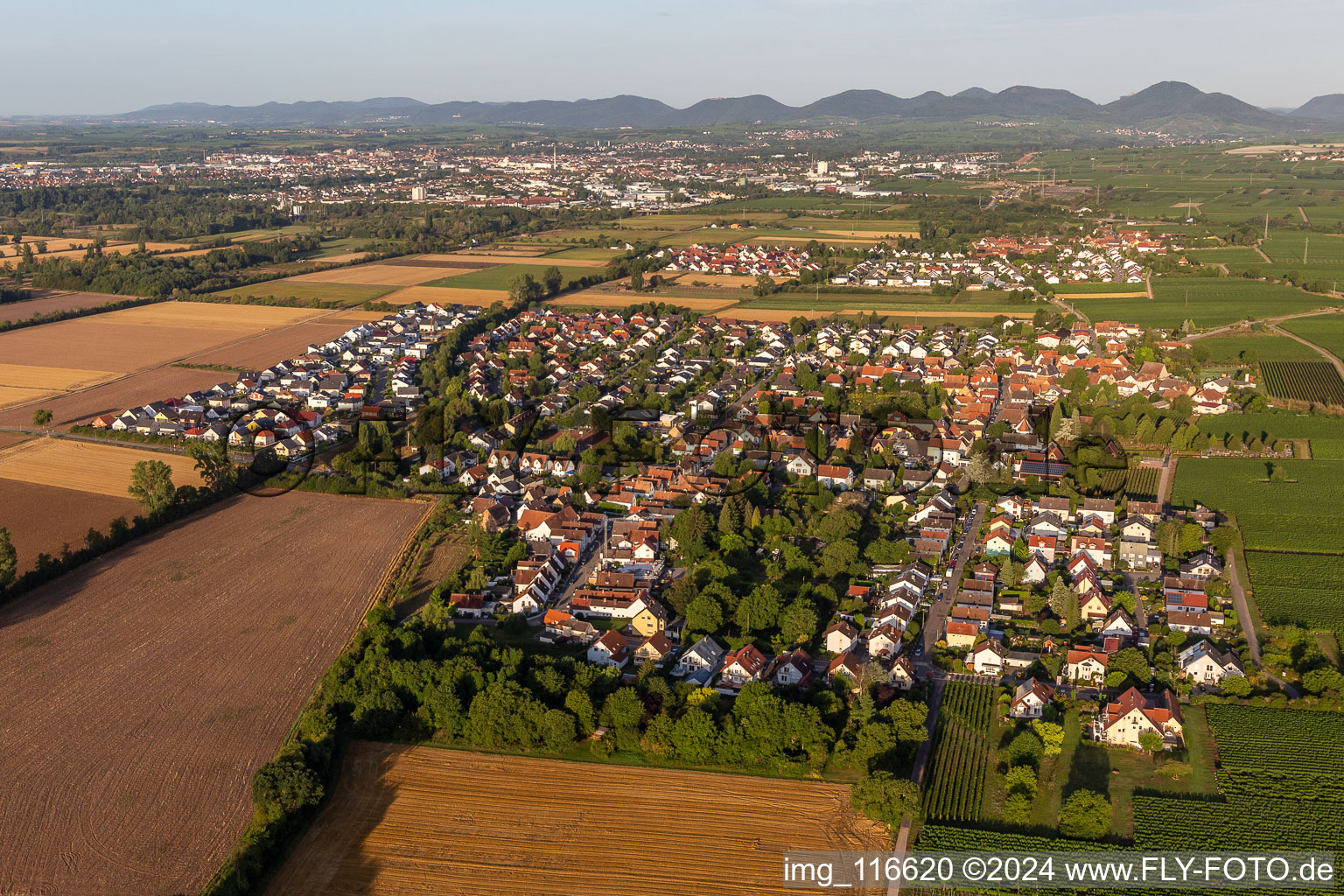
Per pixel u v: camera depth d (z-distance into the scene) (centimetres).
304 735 15175
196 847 13188
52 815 13788
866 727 14675
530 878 12612
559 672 16375
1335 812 13500
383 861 12938
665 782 14412
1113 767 14700
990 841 13150
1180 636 18125
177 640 18438
